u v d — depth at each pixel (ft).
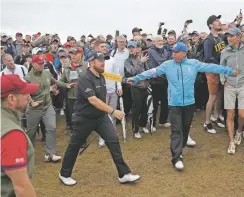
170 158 20.06
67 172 16.93
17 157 7.54
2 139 7.47
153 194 15.74
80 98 15.80
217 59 22.41
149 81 23.43
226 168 18.28
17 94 7.99
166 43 25.73
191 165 18.89
